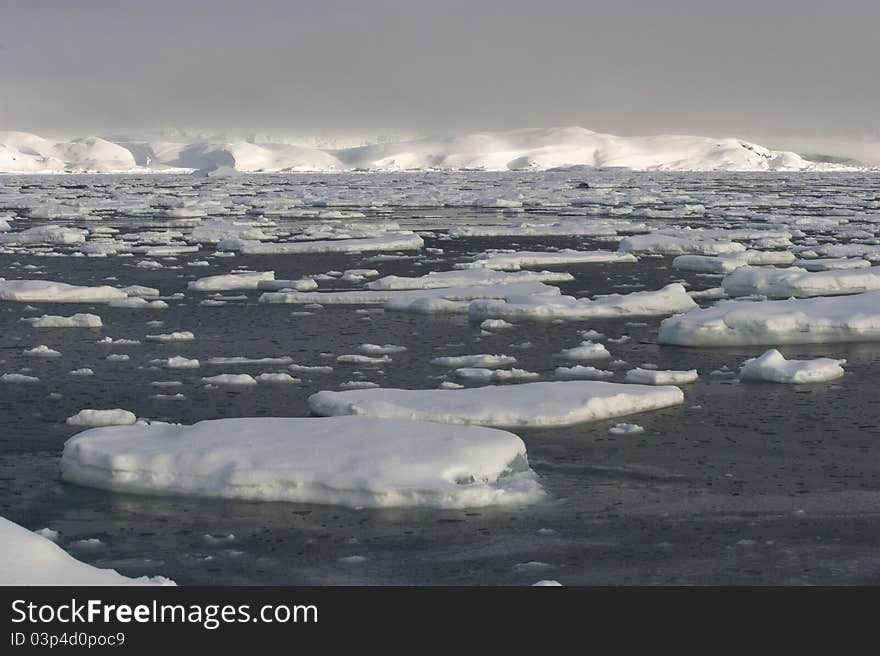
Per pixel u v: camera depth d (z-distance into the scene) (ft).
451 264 84.17
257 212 156.87
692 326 48.75
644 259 86.33
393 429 29.91
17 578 20.59
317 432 29.73
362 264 84.64
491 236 111.86
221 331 53.06
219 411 37.14
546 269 79.36
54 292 62.90
